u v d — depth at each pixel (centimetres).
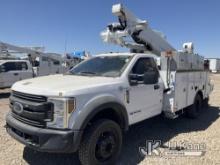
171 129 633
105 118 409
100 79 432
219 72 4125
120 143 424
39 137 350
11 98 410
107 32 684
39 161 428
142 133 594
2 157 439
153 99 530
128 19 653
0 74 1298
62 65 2241
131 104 462
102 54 569
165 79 569
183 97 635
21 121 384
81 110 362
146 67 528
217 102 1084
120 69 471
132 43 693
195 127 656
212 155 462
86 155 373
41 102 358
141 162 429
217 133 602
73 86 375
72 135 348
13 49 1722
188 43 792
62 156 448
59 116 349
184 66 630
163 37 771
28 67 1464
